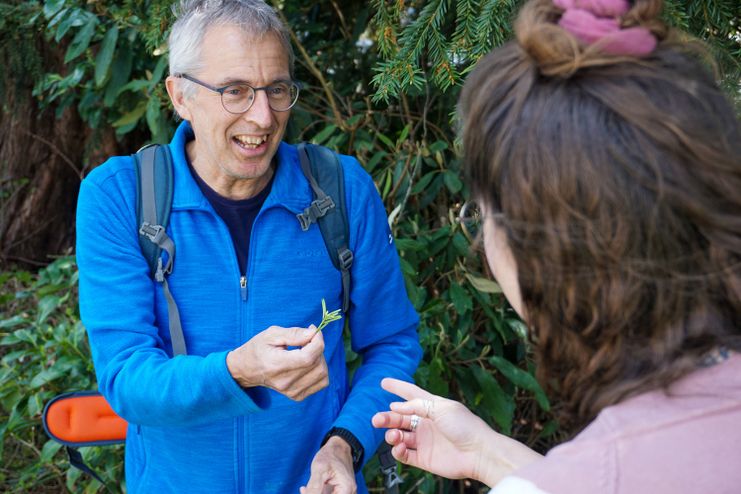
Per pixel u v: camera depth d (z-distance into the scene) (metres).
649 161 0.74
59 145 3.75
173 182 1.60
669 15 1.60
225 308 1.59
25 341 2.66
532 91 0.81
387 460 1.79
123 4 2.69
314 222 1.66
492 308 2.66
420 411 1.25
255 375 1.36
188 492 1.62
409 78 1.86
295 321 1.63
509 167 0.81
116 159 1.63
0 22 2.68
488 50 1.71
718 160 0.75
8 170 3.79
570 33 0.80
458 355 2.62
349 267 1.69
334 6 2.98
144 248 1.56
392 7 2.01
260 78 1.52
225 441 1.60
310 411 1.66
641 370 0.80
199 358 1.43
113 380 1.49
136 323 1.51
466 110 0.88
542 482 0.75
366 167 2.70
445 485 2.79
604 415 0.79
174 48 1.58
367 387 1.69
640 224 0.75
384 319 1.78
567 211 0.77
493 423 2.71
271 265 1.61
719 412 0.75
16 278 3.27
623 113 0.76
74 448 2.09
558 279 0.81
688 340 0.79
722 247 0.76
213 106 1.52
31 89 3.13
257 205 1.65
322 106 2.90
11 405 2.59
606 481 0.74
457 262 2.62
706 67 0.89
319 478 1.50
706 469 0.73
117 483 2.57
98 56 2.59
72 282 2.75
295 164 1.70
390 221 2.48
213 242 1.59
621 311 0.78
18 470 2.89
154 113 2.60
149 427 1.64
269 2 2.54
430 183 2.78
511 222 0.82
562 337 0.85
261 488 1.62
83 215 1.57
